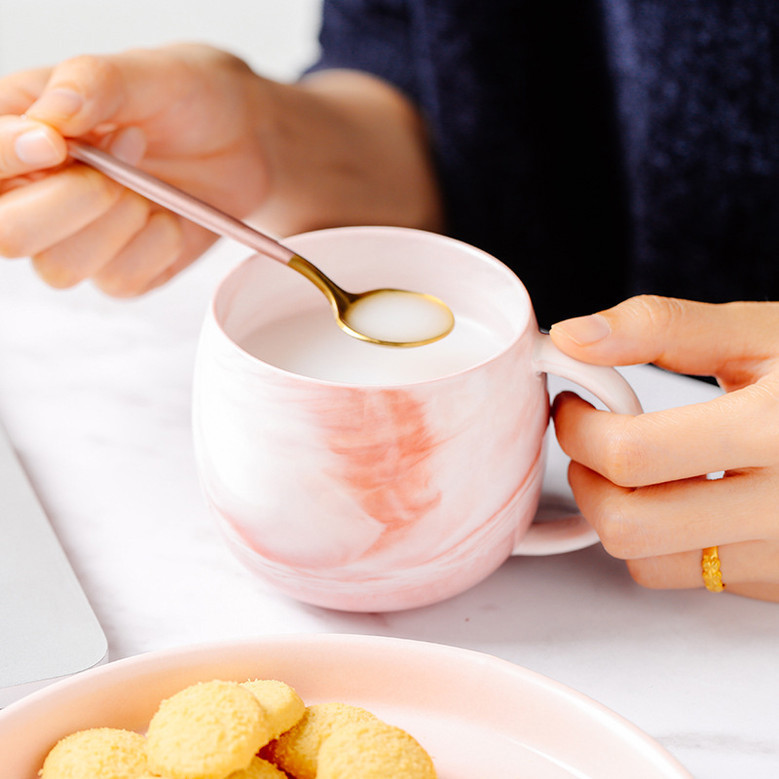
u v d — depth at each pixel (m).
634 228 1.08
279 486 0.69
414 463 0.69
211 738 0.64
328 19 1.14
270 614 0.73
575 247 1.13
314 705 0.68
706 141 0.98
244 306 0.74
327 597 0.71
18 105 0.81
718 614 0.74
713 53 0.97
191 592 0.74
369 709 0.69
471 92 1.06
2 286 0.91
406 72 1.07
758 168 0.98
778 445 0.72
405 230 0.75
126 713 0.67
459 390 0.69
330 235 0.75
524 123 1.07
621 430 0.72
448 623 0.73
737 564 0.73
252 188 0.91
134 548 0.75
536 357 0.71
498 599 0.74
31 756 0.66
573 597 0.74
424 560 0.70
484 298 0.75
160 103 0.84
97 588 0.74
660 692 0.71
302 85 1.02
